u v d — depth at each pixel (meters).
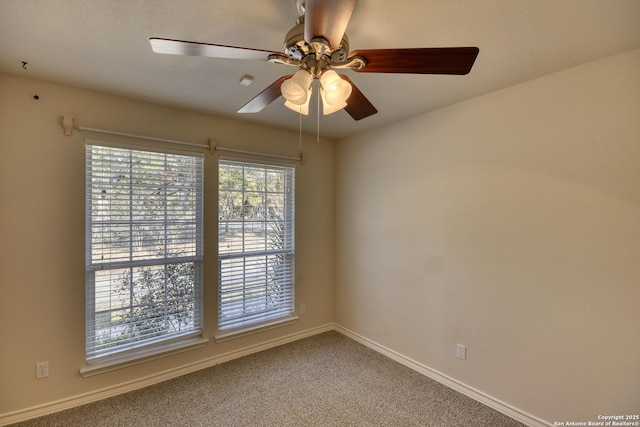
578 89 1.73
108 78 1.93
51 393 2.00
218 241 2.71
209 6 1.25
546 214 1.85
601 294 1.65
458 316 2.31
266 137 2.97
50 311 2.00
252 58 1.20
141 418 1.96
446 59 1.13
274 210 3.09
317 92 2.20
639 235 1.54
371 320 3.05
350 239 3.30
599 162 1.66
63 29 1.41
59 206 2.03
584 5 1.22
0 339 1.86
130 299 2.31
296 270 3.21
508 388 2.02
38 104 1.95
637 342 1.55
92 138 2.13
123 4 1.24
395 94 2.15
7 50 1.59
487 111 2.13
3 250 1.86
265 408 2.08
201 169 2.62
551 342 1.83
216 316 2.69
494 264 2.10
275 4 1.23
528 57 1.64
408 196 2.69
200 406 2.09
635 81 1.55
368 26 1.38
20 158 1.90
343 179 3.40
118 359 2.23
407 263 2.70
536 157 1.89
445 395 2.24
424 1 1.20
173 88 2.09
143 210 2.35
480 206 2.17
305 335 3.28
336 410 2.06
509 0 1.20
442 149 2.41
